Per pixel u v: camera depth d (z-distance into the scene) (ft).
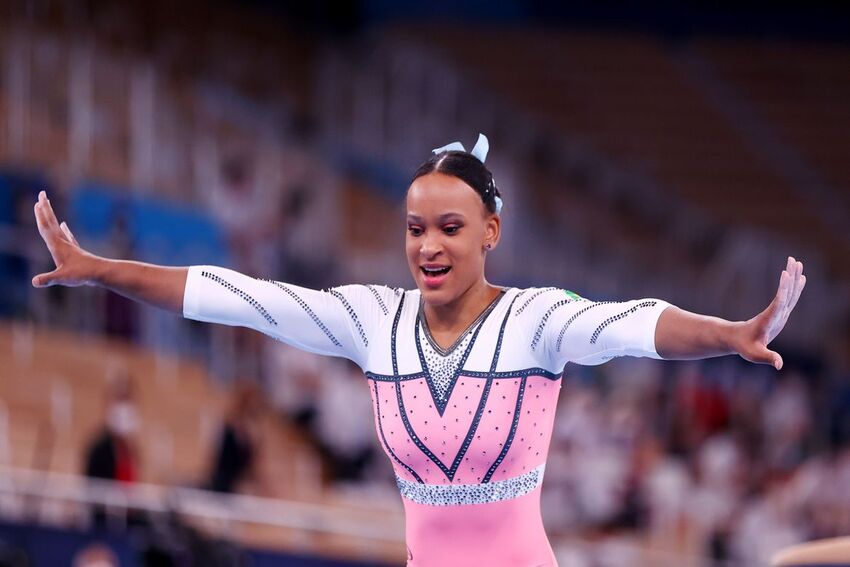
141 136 139.44
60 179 114.62
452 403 35.32
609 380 137.28
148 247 119.75
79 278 35.50
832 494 132.67
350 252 155.12
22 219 109.19
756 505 129.18
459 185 35.40
